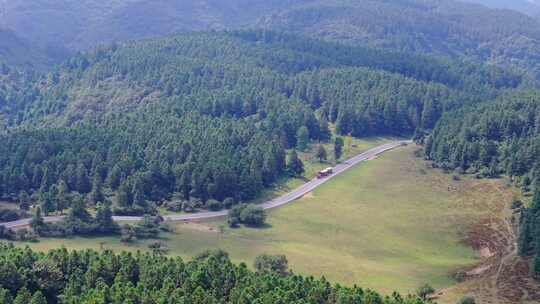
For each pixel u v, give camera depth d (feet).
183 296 477.36
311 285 525.34
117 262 543.80
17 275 507.71
